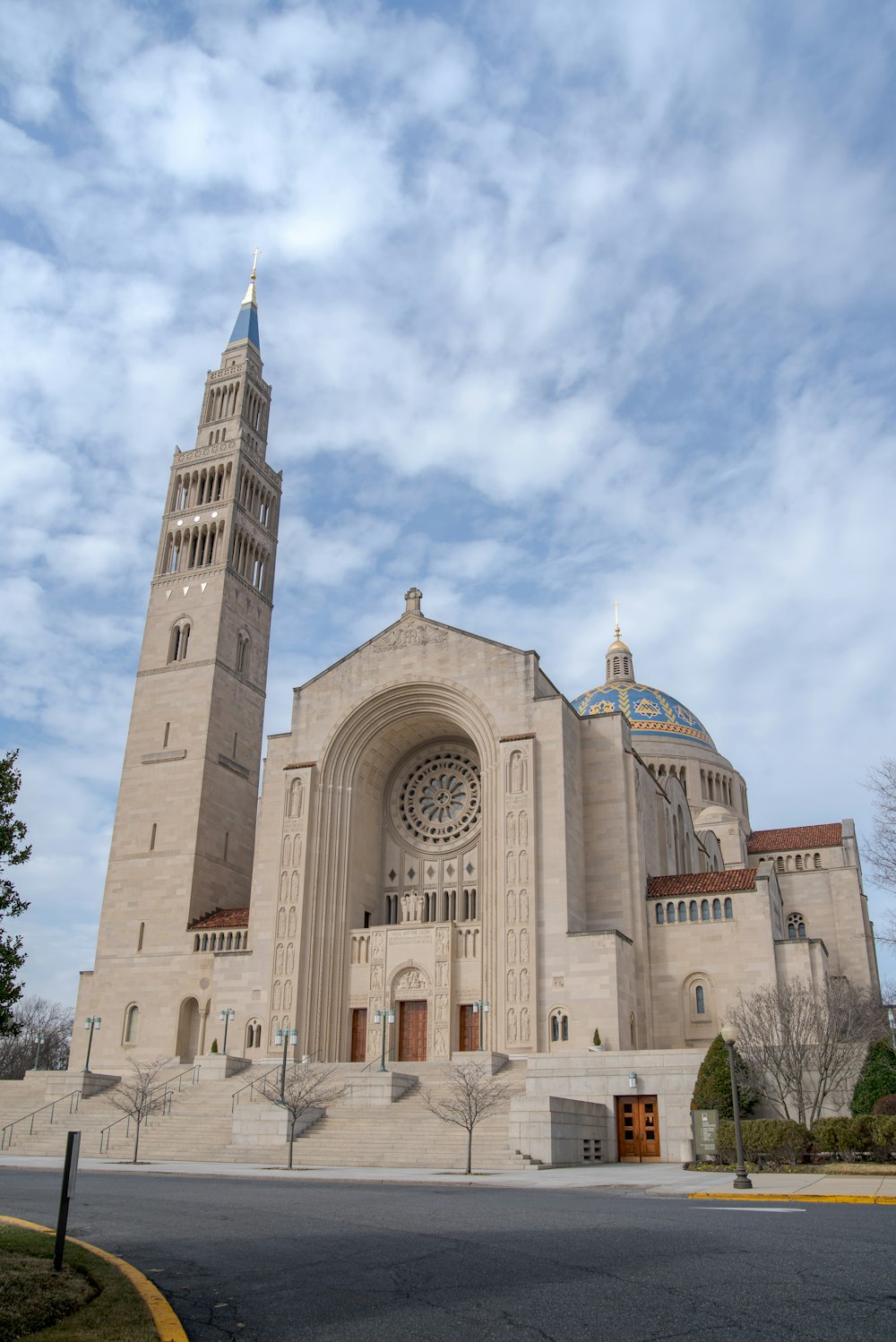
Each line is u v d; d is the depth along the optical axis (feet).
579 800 220.23
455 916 232.73
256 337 322.34
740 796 347.77
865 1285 43.98
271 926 222.89
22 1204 82.02
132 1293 43.14
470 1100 138.51
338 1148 151.74
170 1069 212.84
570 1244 56.70
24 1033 429.38
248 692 280.10
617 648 391.45
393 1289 44.62
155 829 254.27
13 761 65.05
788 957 197.67
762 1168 124.57
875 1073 155.94
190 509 291.99
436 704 230.89
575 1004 192.13
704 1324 37.27
